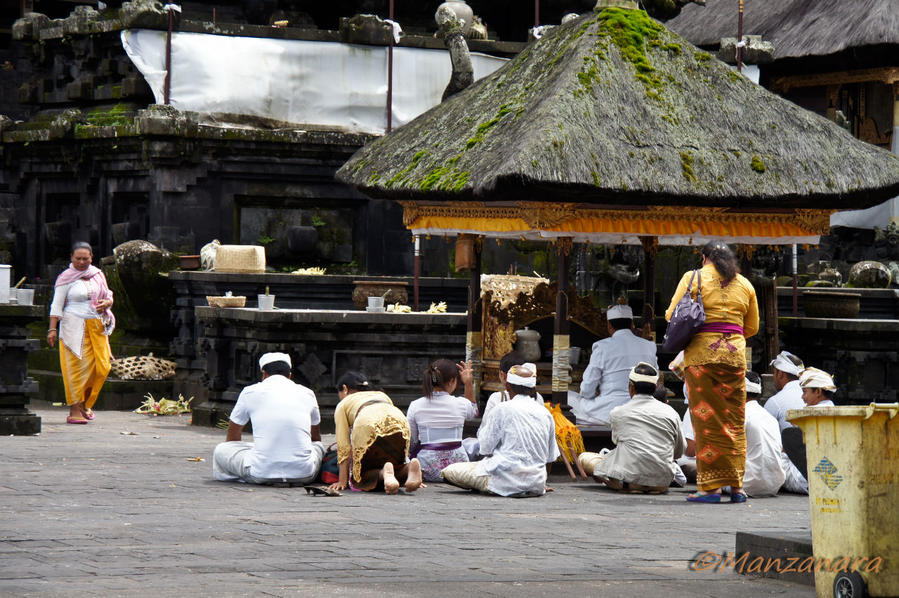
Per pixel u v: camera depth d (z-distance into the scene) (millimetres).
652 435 13719
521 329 17281
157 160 24250
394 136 17438
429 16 29859
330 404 19625
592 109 14625
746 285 13117
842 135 15883
